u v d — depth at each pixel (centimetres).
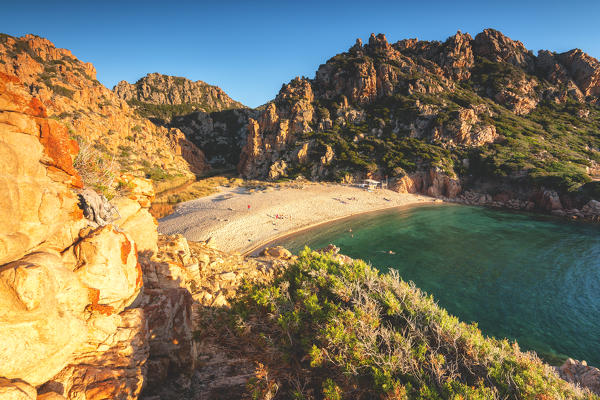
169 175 10925
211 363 616
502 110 10900
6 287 285
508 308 2747
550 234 5034
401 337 572
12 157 331
